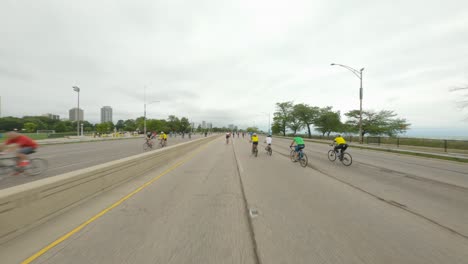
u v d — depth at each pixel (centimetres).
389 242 276
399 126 3978
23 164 712
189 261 233
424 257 242
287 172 775
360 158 1259
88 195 434
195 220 341
